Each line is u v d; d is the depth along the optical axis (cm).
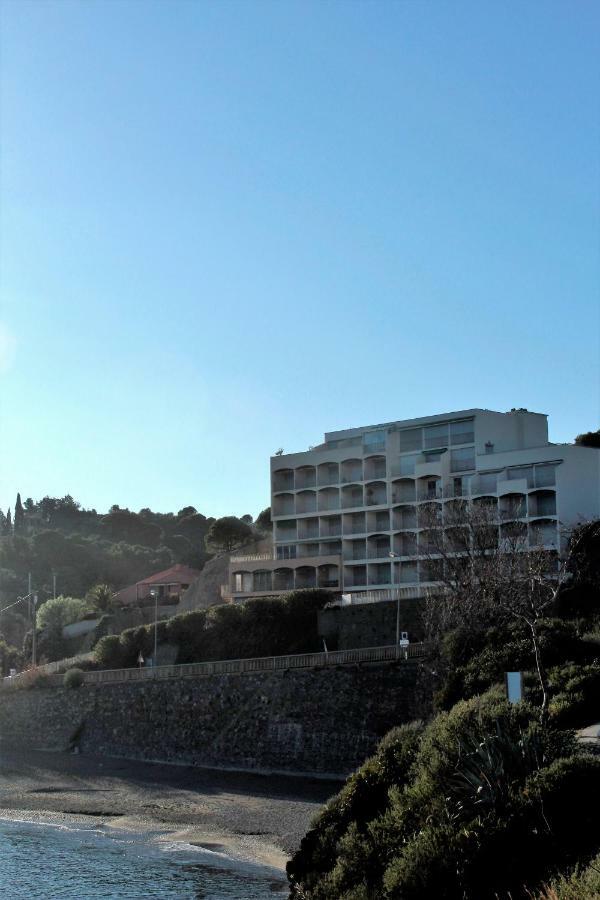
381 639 8456
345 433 11362
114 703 8494
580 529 7750
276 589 10912
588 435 11375
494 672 5619
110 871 4825
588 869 1941
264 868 4819
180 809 6219
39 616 12912
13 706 9269
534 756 2539
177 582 14450
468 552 7756
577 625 6312
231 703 7612
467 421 10150
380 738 6656
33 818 6184
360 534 10575
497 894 2066
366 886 2386
